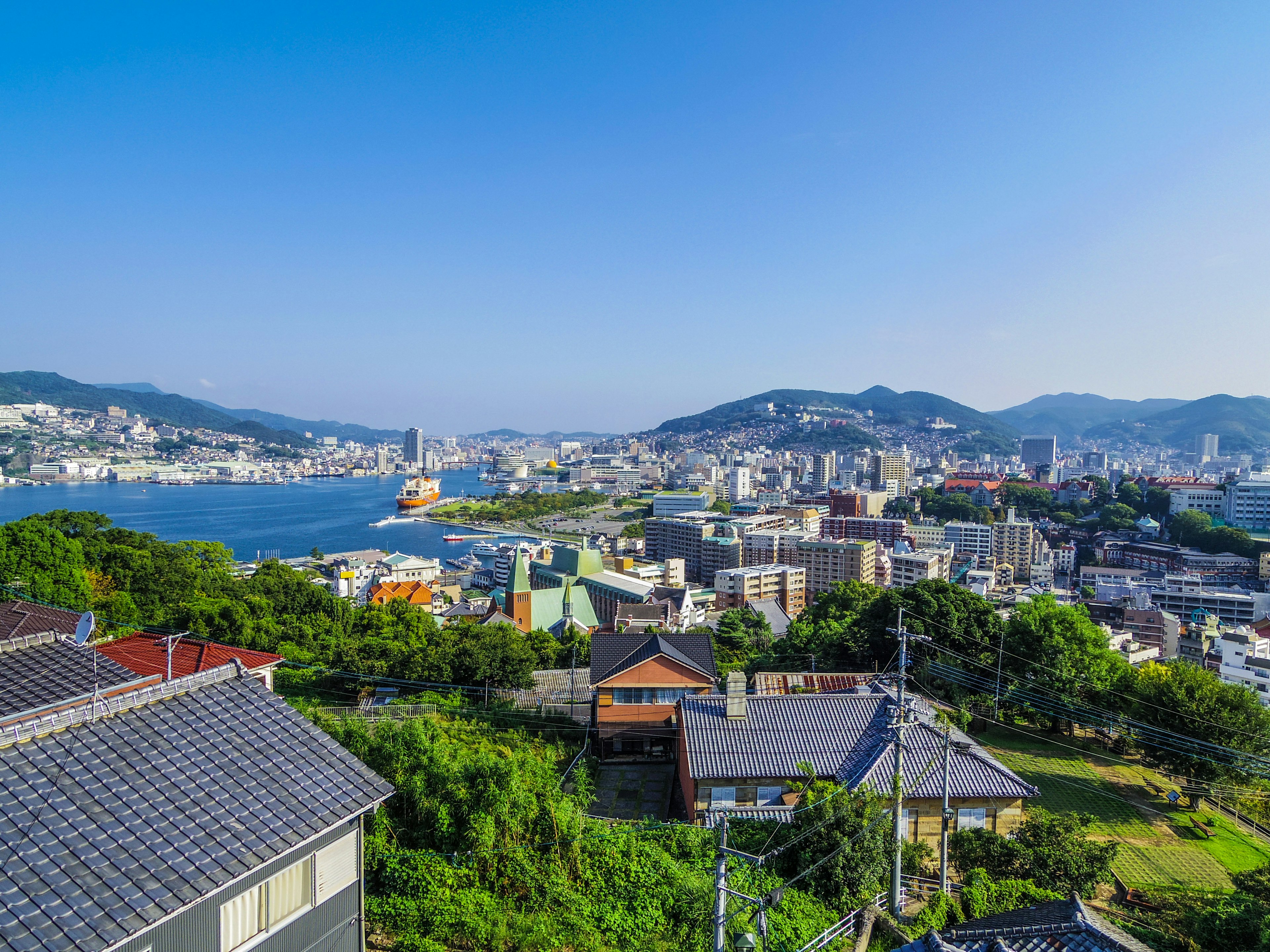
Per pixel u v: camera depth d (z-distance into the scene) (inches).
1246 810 2187.5
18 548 2920.8
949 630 3036.4
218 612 3255.4
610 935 1147.9
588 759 2327.8
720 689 2559.1
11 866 625.3
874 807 1455.5
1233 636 4638.3
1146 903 1576.0
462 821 1255.5
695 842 1471.5
